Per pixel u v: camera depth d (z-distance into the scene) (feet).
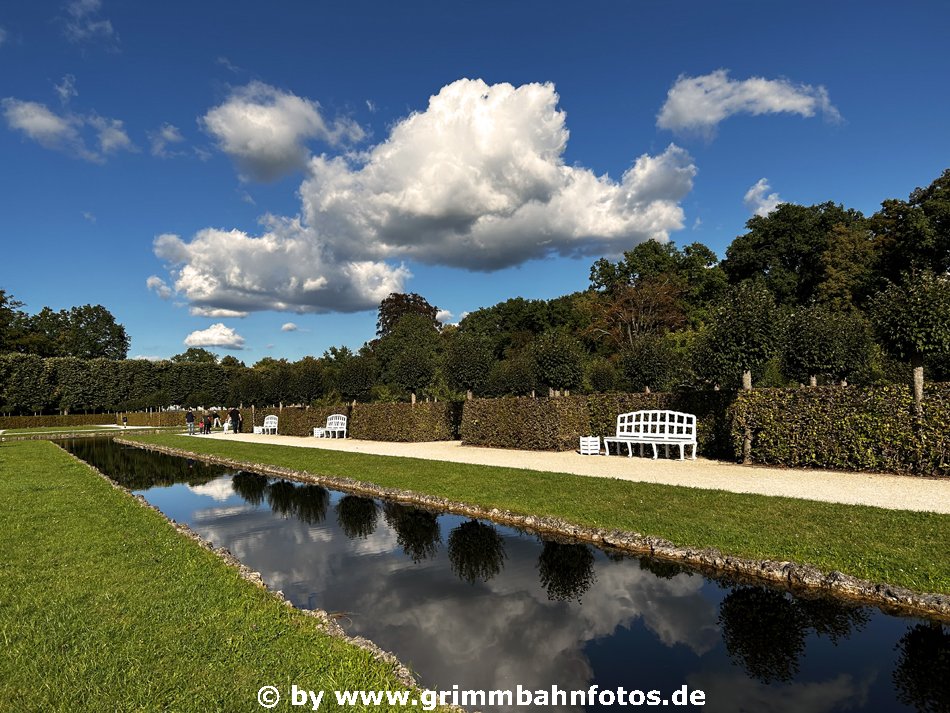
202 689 11.31
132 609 15.46
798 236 149.38
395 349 186.39
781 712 11.77
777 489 29.78
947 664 13.75
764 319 39.99
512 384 60.08
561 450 52.80
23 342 207.62
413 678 13.29
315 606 18.30
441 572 21.62
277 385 110.73
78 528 25.40
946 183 108.58
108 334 278.67
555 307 192.44
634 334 150.61
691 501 27.32
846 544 20.42
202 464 59.47
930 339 33.50
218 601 16.14
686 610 17.30
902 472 32.83
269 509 34.88
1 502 32.17
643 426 49.39
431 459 47.37
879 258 119.65
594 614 17.21
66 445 90.89
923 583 17.21
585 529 25.41
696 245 172.96
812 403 36.65
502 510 29.35
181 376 190.39
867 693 12.50
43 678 11.72
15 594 16.66
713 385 51.47
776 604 17.56
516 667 13.93
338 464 48.11
